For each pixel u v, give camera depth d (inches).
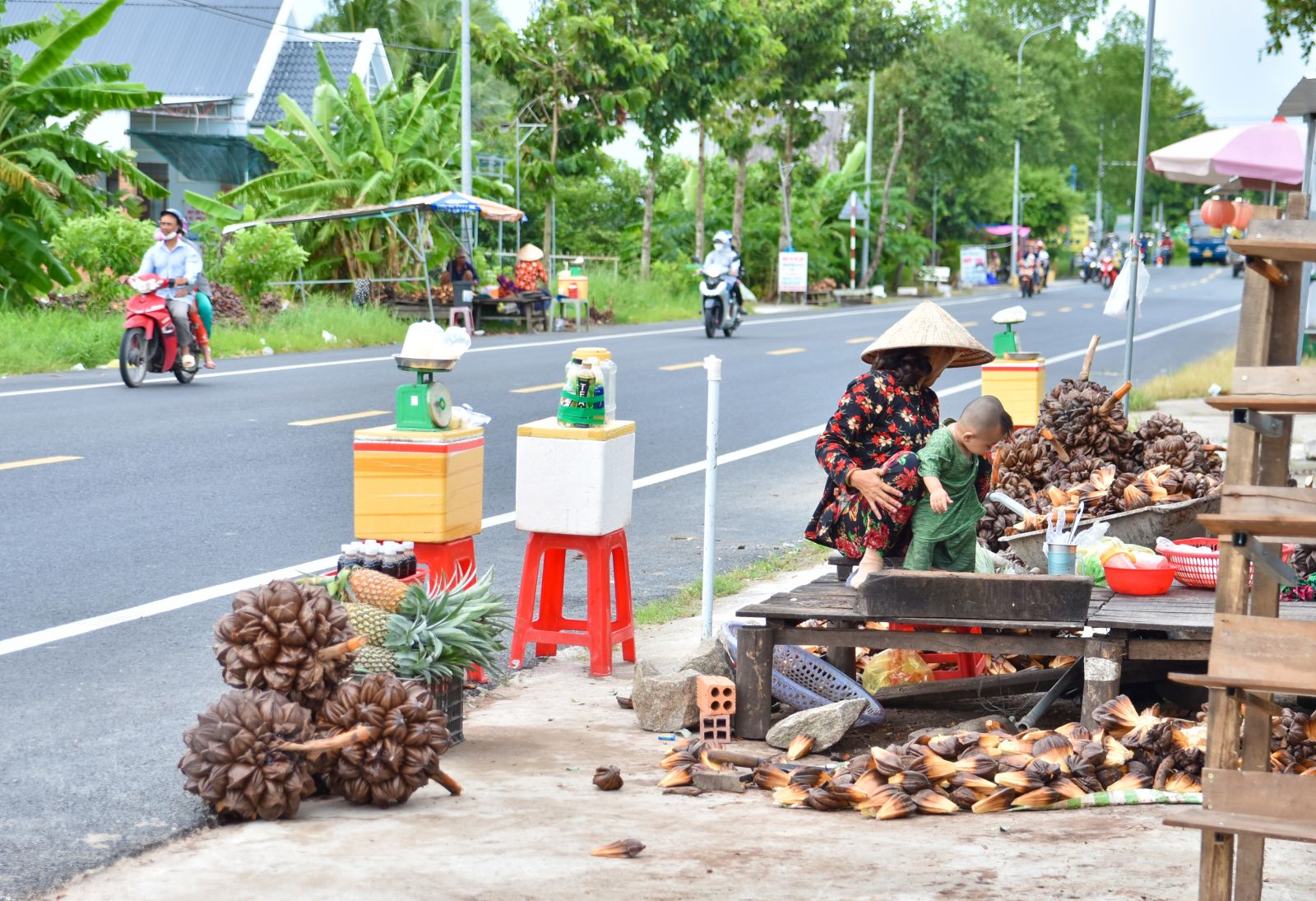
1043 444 318.3
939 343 232.5
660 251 1800.0
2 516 361.1
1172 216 4950.8
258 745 173.9
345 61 1605.6
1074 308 1638.8
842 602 223.9
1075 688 232.7
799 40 1718.8
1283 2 577.6
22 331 753.6
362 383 664.4
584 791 189.3
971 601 207.0
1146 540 278.2
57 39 890.1
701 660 228.4
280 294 1026.1
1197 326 1325.0
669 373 765.9
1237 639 122.8
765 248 1841.8
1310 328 620.7
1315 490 122.5
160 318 627.5
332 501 394.3
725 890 148.5
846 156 2365.9
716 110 1593.3
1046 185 3078.2
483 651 213.5
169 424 515.8
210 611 282.0
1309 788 120.4
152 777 193.0
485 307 1083.9
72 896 149.9
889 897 146.3
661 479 462.0
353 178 1147.3
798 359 866.1
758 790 192.4
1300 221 125.6
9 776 192.2
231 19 1488.7
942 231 2610.7
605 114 1284.4
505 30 1257.4
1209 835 123.3
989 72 2180.1
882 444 235.5
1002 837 169.0
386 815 177.3
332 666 185.0
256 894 147.6
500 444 503.2
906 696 235.0
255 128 1464.1
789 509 415.8
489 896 146.6
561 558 262.7
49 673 240.4
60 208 955.3
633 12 1323.8
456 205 1013.2
